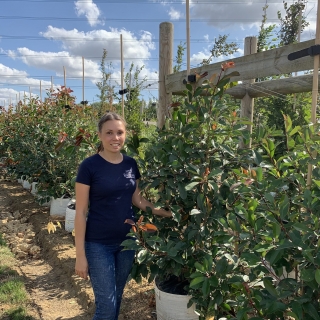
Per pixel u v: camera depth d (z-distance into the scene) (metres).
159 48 3.70
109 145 2.26
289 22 6.11
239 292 2.10
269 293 1.72
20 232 5.38
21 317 3.03
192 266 2.32
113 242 2.29
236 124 2.33
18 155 7.46
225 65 2.34
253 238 1.74
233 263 1.91
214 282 1.85
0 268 4.04
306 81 2.68
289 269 1.81
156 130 2.82
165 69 3.68
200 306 2.31
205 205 2.31
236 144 2.54
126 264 2.39
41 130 6.05
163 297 2.54
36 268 4.16
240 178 2.09
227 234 1.89
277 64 2.48
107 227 2.25
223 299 2.14
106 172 2.26
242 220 2.09
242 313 1.69
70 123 6.21
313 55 1.91
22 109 9.06
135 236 2.14
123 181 2.30
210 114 2.37
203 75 2.53
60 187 5.55
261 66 2.62
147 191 2.86
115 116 2.31
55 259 4.25
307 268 1.63
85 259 2.21
